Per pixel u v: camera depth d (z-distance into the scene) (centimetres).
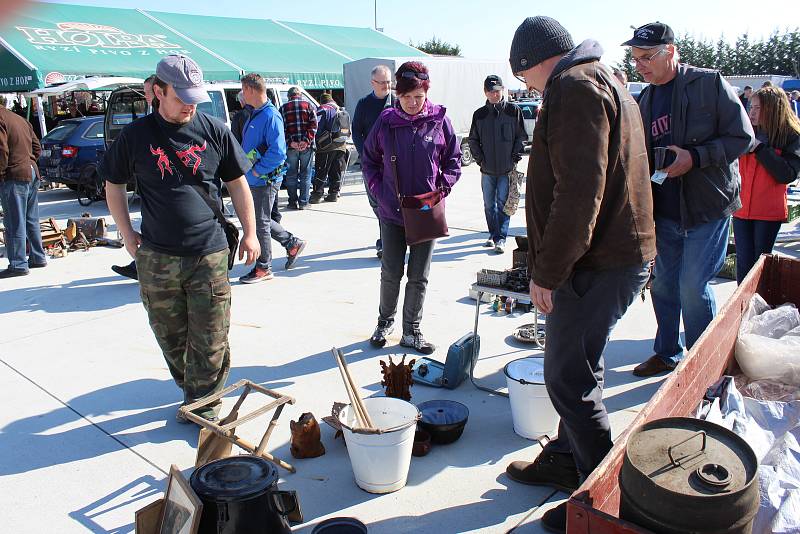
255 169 566
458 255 687
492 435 318
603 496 170
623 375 383
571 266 206
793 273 363
